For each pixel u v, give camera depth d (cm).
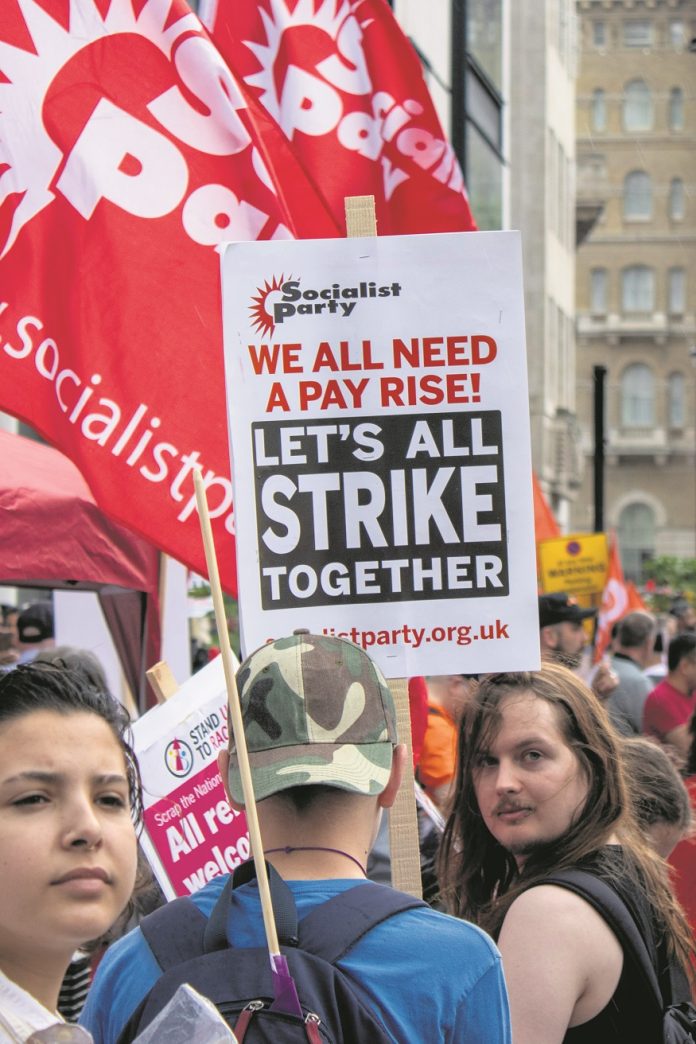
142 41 398
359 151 508
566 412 3456
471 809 298
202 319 391
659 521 6138
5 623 850
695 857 377
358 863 207
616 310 6169
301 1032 186
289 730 204
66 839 174
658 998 247
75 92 394
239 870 208
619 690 837
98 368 384
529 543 307
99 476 380
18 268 384
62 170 390
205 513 198
